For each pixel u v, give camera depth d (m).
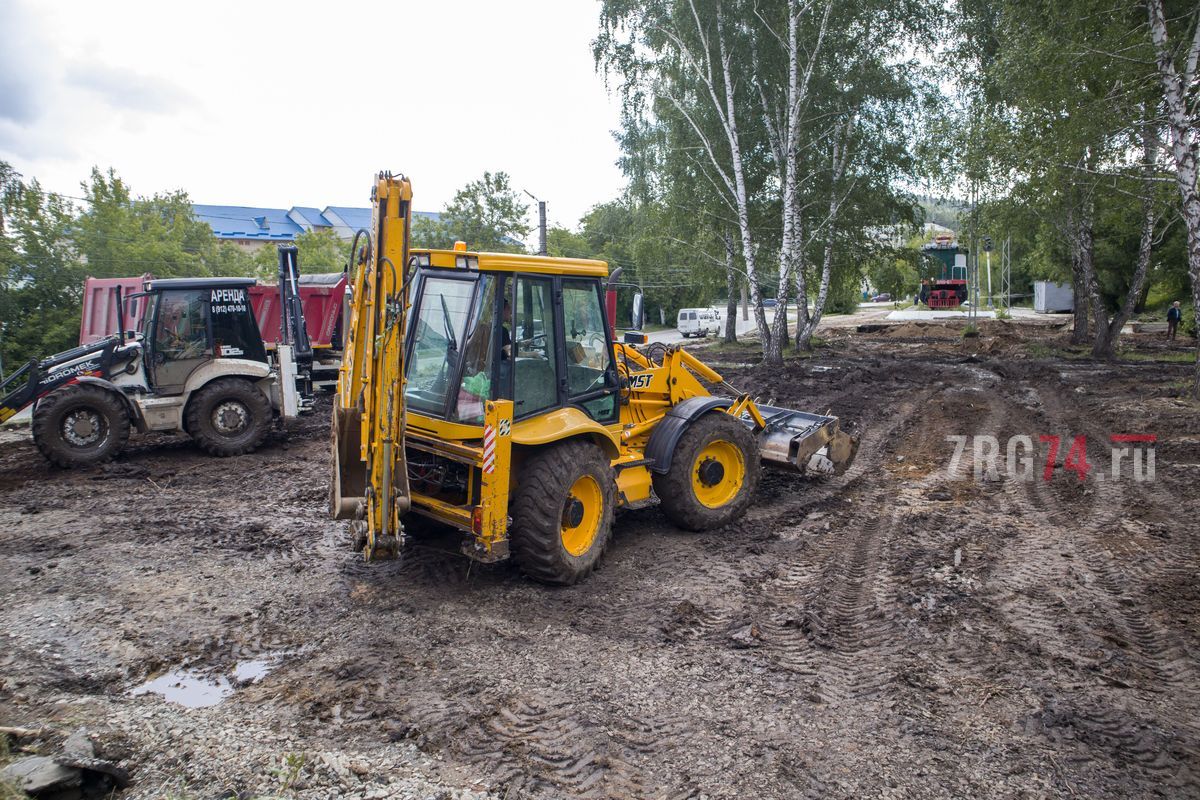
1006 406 14.77
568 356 6.42
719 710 4.28
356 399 5.53
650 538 7.21
